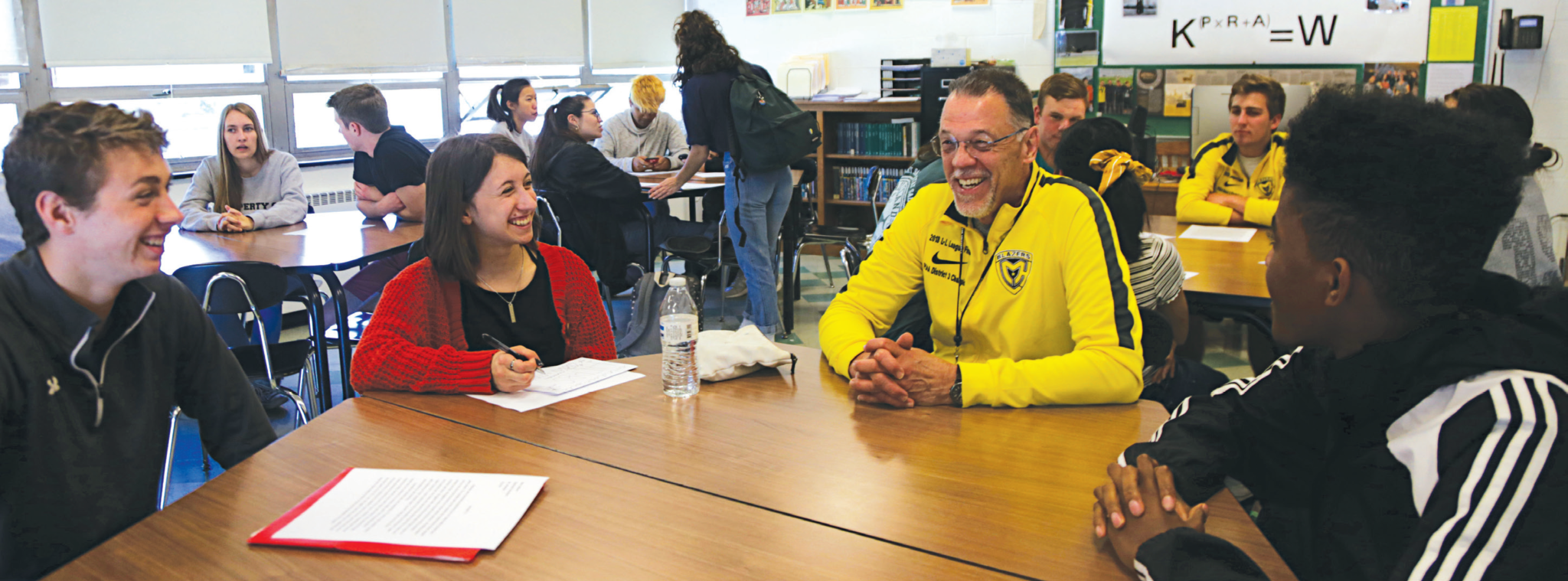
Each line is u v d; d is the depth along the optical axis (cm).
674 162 560
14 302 121
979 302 177
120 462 136
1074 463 127
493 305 188
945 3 606
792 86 639
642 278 259
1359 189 85
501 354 164
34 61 420
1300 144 91
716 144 411
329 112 532
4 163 120
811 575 99
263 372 267
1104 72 575
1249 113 344
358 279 355
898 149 622
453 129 589
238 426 157
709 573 99
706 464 129
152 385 140
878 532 108
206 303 259
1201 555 92
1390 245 85
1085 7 571
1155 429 141
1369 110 86
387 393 164
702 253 429
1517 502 77
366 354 166
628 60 671
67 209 120
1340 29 522
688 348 164
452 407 155
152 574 100
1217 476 117
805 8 648
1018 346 175
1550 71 485
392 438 141
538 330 193
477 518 112
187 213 340
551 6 618
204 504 117
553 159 419
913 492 119
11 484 124
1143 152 424
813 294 547
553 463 130
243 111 355
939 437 138
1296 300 96
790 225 450
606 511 115
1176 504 100
